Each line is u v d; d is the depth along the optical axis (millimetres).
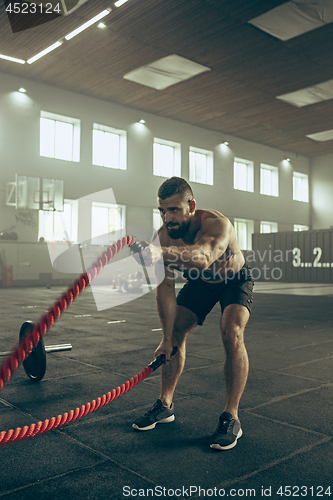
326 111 18438
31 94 15688
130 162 18453
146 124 18953
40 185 14688
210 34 12344
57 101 16328
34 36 12367
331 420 2174
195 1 10672
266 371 3205
